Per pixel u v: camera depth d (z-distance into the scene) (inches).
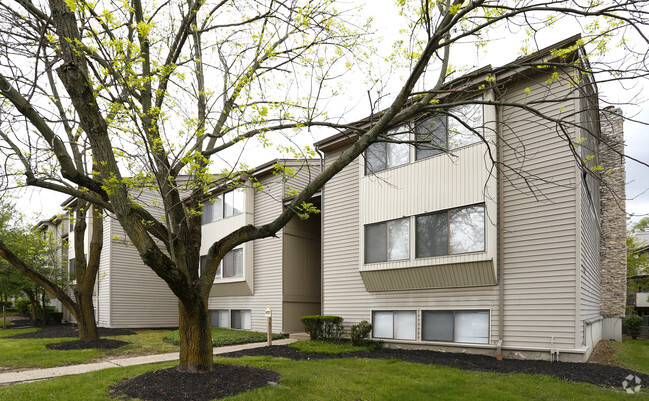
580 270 348.5
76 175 258.1
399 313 464.8
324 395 253.4
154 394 247.6
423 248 435.5
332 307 534.6
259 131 282.7
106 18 234.2
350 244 524.4
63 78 284.7
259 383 269.6
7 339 562.3
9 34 269.3
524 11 209.3
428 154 442.3
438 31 223.5
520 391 263.3
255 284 668.7
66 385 277.6
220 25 319.6
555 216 363.9
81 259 511.8
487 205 389.1
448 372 317.7
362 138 263.0
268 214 661.9
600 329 599.5
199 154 260.1
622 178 613.6
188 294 272.4
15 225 826.2
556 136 369.7
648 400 243.0
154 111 254.2
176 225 292.7
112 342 490.9
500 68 254.1
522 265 377.7
